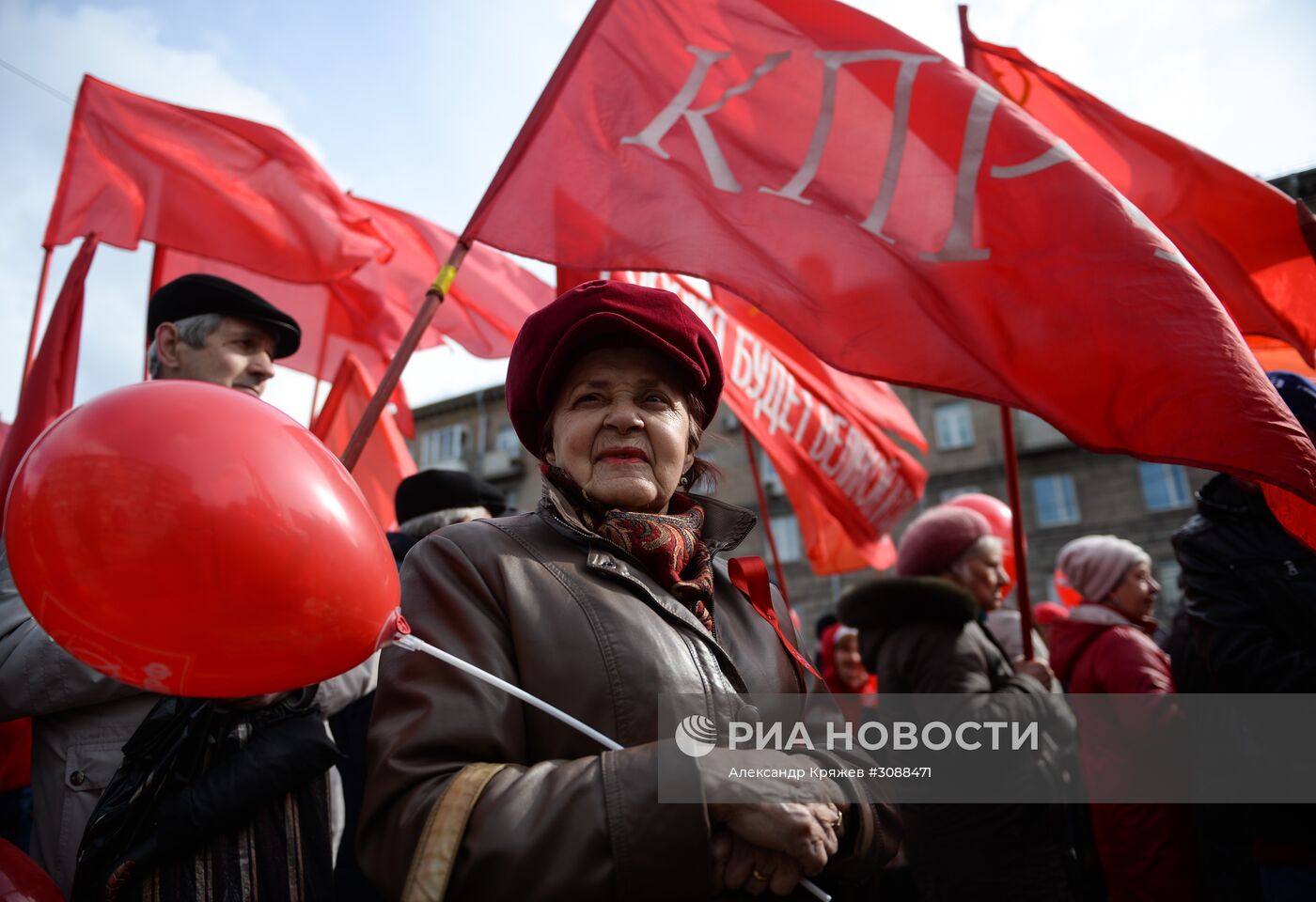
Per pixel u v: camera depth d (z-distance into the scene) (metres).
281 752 1.67
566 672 1.32
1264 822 2.45
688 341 1.60
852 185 2.25
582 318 1.56
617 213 2.29
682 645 1.39
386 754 1.24
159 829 1.53
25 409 2.38
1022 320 2.01
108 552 1.08
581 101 2.41
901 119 2.28
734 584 1.66
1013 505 3.03
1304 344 2.71
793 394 4.05
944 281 2.10
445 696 1.28
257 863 1.62
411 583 1.43
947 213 2.16
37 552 1.12
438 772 1.22
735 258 2.21
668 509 1.70
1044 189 2.09
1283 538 2.51
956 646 2.81
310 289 3.96
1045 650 4.17
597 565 1.43
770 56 2.43
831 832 1.24
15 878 1.42
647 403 1.59
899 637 2.92
